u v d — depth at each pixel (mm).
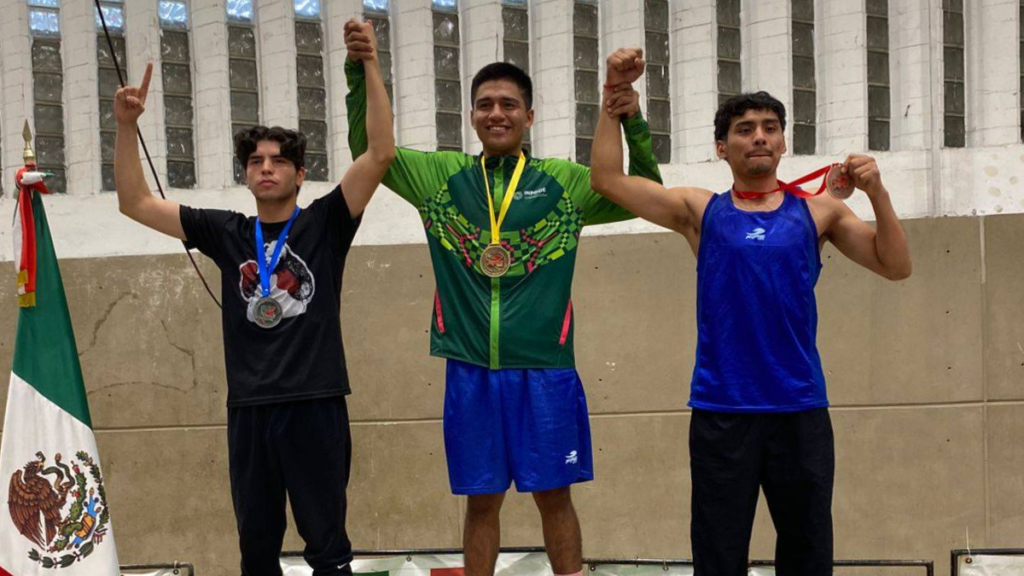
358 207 3438
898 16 5207
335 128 5043
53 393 3742
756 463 3131
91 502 3715
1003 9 5223
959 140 5258
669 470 4945
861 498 4953
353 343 4953
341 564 3367
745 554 3160
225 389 4930
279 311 3340
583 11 5113
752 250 3121
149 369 4934
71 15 4969
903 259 3162
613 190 3314
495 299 3467
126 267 4934
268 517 3414
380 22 5062
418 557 4215
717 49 5137
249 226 3467
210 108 4988
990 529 4945
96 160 4992
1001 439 4961
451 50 5086
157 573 4219
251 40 5051
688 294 4965
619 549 4949
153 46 4980
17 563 3662
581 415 3568
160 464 4926
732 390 3117
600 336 4969
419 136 5016
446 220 3537
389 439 4949
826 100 5184
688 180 5090
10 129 4961
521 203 3514
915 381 4961
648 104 5133
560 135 5051
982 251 4969
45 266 3805
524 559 4129
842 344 4969
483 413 3461
